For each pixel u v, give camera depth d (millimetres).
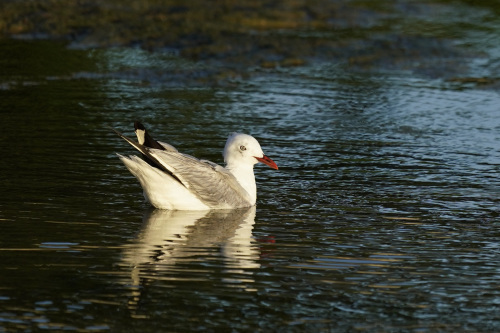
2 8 28891
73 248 11102
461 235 12180
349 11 31391
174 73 23500
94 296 9609
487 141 17875
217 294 9789
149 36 26953
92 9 29328
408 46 27016
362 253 11328
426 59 25844
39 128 17531
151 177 12914
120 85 22031
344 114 19938
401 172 15523
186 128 18172
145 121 18578
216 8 30266
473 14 32000
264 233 12109
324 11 31109
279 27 28984
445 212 13258
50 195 13398
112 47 26016
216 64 24625
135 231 11969
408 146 17375
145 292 9766
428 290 10102
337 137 17922
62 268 10398
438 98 21719
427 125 19141
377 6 32531
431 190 14438
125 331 8773
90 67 23750
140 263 10672
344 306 9578
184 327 8914
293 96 21578
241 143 13922
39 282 9938
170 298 9625
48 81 22000
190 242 11602
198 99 20953
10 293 9594
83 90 21266
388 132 18469
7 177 14203
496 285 10320
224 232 12109
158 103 20344
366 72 24438
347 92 22141
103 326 8875
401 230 12352
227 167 14000
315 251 11359
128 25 27859
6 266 10359
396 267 10828
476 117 19953
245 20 29141
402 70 24750
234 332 8812
